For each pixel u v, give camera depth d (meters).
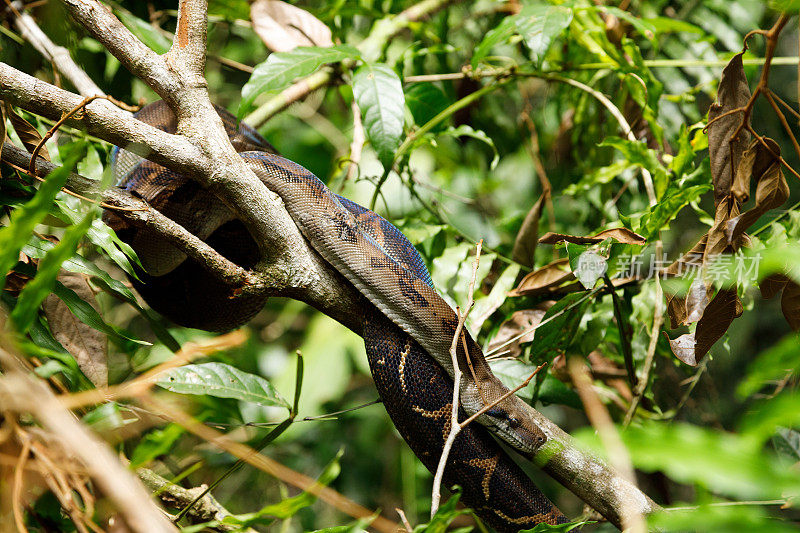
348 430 8.19
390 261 3.78
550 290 5.11
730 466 1.53
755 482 1.52
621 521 3.56
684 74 6.64
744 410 7.21
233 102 8.21
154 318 4.45
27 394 2.36
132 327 7.48
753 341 7.80
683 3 7.05
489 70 6.36
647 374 4.76
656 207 4.42
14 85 3.06
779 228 4.56
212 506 3.92
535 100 8.24
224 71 8.36
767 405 1.67
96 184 3.39
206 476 5.74
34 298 2.57
